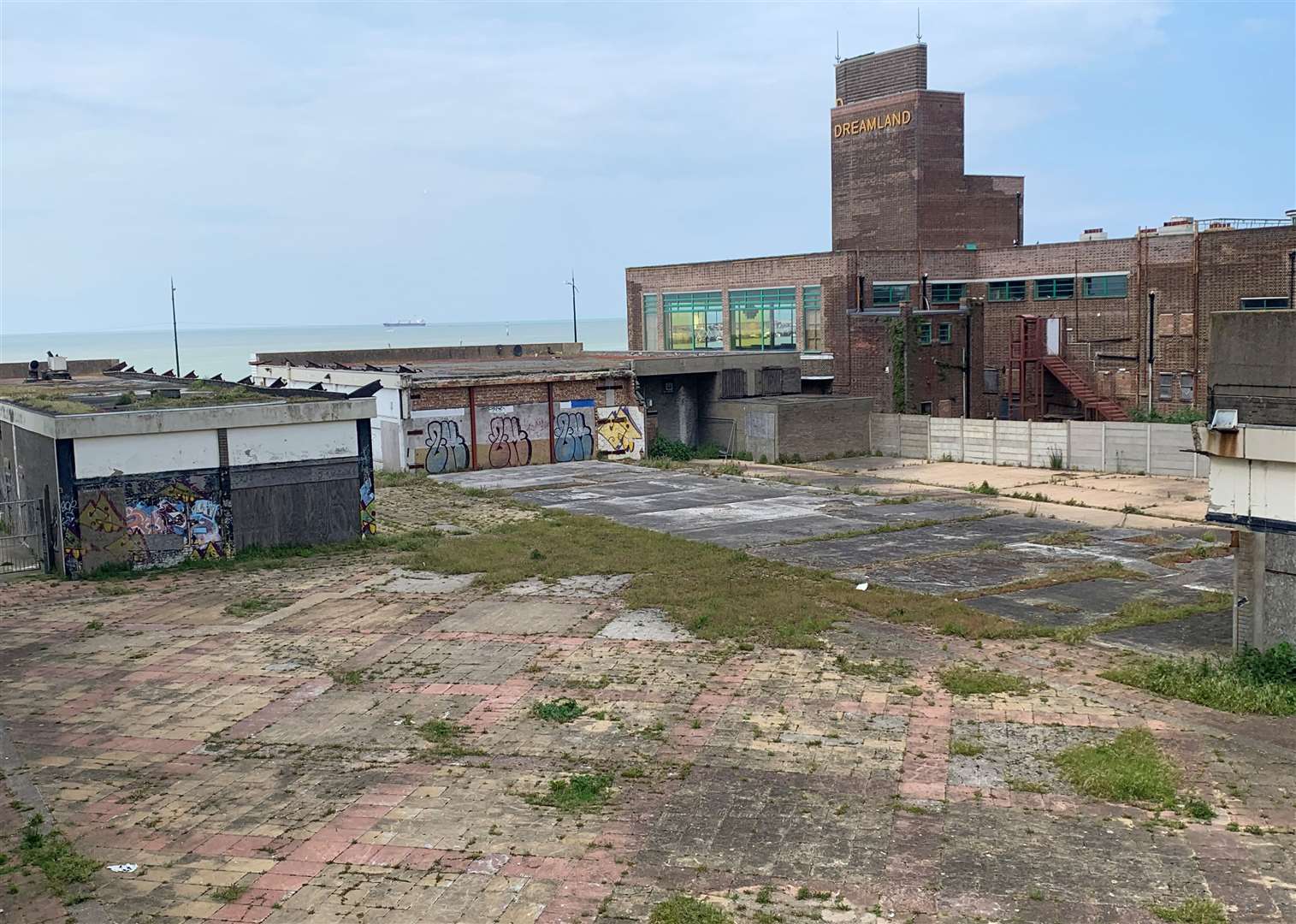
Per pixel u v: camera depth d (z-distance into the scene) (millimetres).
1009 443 41719
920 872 10742
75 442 24531
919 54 61844
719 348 62469
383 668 17625
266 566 25547
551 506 33312
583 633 19359
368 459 28188
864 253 55031
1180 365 49625
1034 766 13297
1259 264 46625
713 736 14406
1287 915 9836
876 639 18703
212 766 13812
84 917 10203
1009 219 65000
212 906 10367
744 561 24844
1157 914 9891
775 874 10766
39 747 14508
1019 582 22516
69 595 23078
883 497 33969
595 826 11891
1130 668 16750
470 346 60094
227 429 26219
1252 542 16219
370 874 10938
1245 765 13195
